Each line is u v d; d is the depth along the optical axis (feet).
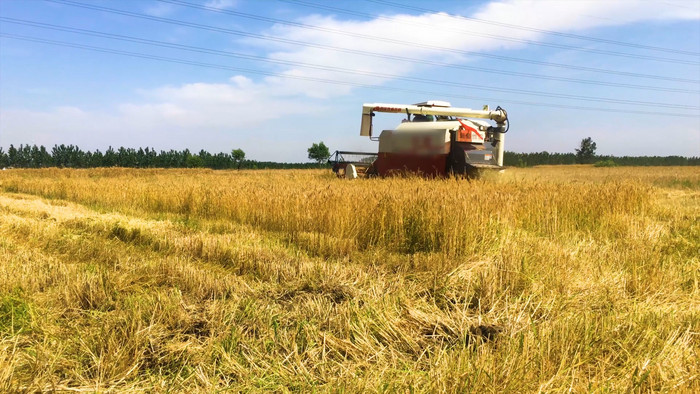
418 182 48.85
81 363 11.68
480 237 23.68
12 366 10.94
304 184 47.42
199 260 22.44
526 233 26.81
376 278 19.16
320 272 19.39
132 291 17.37
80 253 23.34
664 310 15.34
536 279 17.84
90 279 17.26
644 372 10.77
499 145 63.36
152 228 30.35
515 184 43.86
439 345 12.89
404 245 25.18
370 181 53.36
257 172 131.13
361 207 28.14
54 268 19.27
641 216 33.22
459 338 13.07
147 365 11.93
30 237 26.76
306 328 13.67
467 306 15.96
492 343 12.57
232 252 22.50
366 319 14.21
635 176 117.50
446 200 27.14
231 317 14.21
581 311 15.17
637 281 17.76
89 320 14.43
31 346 12.59
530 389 10.31
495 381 10.27
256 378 11.19
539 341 12.07
